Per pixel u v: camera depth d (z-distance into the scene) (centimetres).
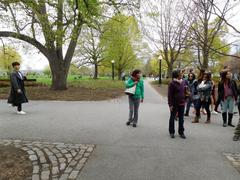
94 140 712
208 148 662
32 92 1956
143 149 639
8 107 1330
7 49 1903
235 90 952
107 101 1652
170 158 577
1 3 631
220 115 1209
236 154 616
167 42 3428
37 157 561
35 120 986
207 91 998
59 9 796
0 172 480
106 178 466
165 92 2533
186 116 1173
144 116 1122
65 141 696
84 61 4678
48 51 2077
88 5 799
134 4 1680
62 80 2158
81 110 1256
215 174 493
